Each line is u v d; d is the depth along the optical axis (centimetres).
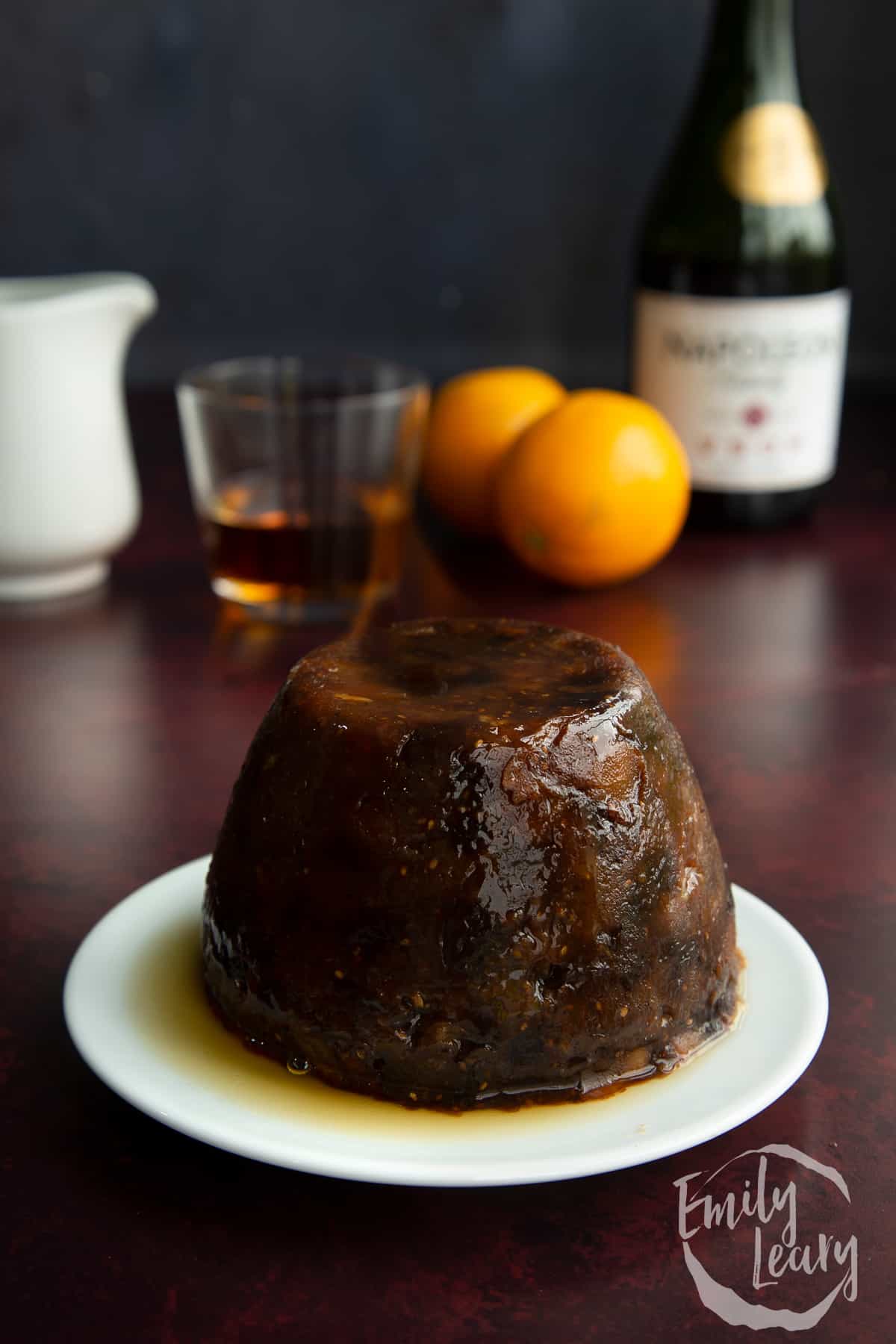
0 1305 46
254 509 78
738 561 86
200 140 112
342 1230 48
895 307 116
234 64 109
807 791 66
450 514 87
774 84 85
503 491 81
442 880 49
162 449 102
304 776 50
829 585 83
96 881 60
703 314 85
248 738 69
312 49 109
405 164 112
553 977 49
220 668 75
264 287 116
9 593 81
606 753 50
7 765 67
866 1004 55
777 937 54
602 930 49
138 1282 46
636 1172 49
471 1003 49
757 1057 50
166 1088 48
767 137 84
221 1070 49
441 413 87
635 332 89
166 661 75
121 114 111
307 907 49
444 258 114
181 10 108
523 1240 47
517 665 52
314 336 117
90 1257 47
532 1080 49
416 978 49
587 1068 49
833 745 69
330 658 52
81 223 114
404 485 80
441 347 117
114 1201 48
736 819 64
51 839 63
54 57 109
